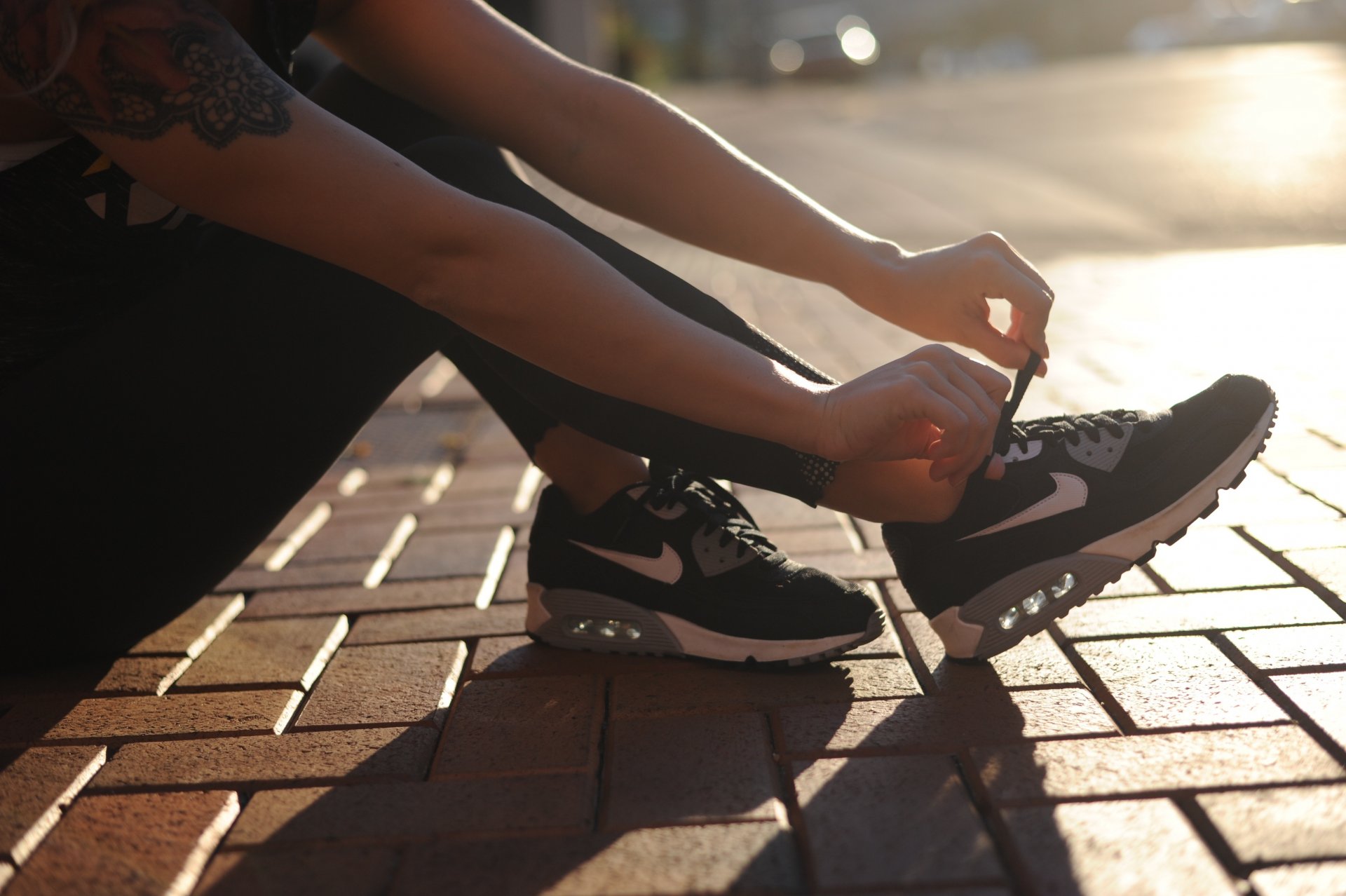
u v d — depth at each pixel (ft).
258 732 4.47
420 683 4.86
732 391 3.73
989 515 4.43
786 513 7.02
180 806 3.89
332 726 4.49
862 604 4.66
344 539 7.04
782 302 14.92
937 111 51.49
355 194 3.54
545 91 4.76
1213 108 41.75
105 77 3.52
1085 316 12.75
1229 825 3.40
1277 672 4.39
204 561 4.85
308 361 4.46
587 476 5.02
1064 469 4.45
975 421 3.67
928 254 4.51
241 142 3.51
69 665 5.22
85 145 4.16
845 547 6.33
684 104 67.15
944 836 3.48
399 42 4.75
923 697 4.44
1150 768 3.76
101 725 4.57
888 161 33.27
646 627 4.91
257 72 3.57
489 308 3.67
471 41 4.75
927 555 4.51
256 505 4.75
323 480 8.52
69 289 4.45
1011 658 4.73
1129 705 4.22
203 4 3.59
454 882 3.39
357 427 4.76
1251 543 5.87
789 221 4.63
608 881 3.35
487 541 6.82
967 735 4.09
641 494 4.93
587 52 32.37
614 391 3.81
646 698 4.60
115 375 4.36
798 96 74.74
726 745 4.14
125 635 5.09
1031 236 20.20
